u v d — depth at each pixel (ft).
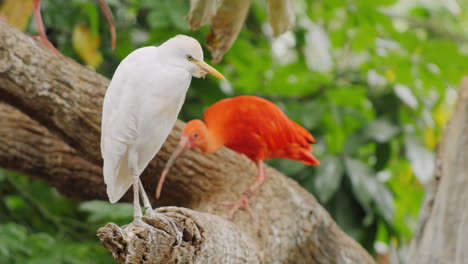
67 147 28.94
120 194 18.10
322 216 27.99
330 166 34.76
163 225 17.15
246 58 37.11
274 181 27.86
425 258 27.50
